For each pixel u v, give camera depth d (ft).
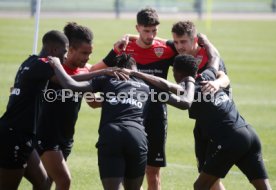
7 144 80.43
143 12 96.58
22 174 82.38
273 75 215.10
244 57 256.11
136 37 99.91
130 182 80.28
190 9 470.80
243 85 196.34
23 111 81.30
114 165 77.61
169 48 99.66
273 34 344.28
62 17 393.29
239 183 107.76
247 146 84.28
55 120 87.15
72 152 121.70
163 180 108.06
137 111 80.53
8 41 270.05
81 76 81.51
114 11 440.45
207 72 88.12
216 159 84.48
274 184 105.81
